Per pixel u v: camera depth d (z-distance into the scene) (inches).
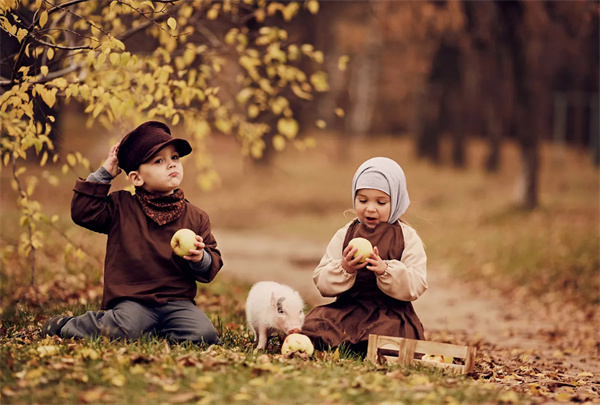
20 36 266.2
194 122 359.6
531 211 1106.1
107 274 243.6
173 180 246.1
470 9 962.7
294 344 238.5
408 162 1945.1
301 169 1806.1
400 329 249.6
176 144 250.2
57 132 331.9
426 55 1529.3
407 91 2137.1
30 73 294.0
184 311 245.4
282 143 397.7
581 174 1749.5
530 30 974.4
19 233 580.1
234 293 457.7
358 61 2110.0
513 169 1872.5
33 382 192.1
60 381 193.9
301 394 191.2
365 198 256.2
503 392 212.4
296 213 1368.1
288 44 388.8
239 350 245.0
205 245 249.6
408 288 245.4
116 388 191.3
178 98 329.1
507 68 1175.6
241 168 1674.5
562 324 476.4
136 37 405.4
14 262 468.1
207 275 247.9
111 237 246.2
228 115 394.9
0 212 830.5
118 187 740.0
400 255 255.0
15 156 315.6
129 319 237.9
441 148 2144.4
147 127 246.7
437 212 1261.1
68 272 445.1
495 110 1553.9
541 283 618.8
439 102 1951.3
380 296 255.6
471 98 1844.2
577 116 2330.2
